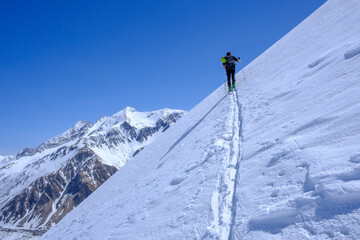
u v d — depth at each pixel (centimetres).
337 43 793
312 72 720
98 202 1519
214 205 434
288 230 254
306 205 262
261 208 317
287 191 310
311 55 909
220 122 1012
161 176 981
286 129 497
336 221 221
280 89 818
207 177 579
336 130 358
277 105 700
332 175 267
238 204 373
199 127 1280
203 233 376
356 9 979
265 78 1170
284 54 1295
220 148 709
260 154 482
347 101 418
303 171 322
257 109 812
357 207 218
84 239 977
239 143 643
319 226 230
